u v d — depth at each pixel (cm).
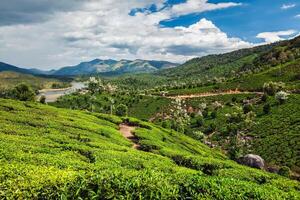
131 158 3334
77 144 3809
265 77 18725
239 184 1588
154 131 6738
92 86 16550
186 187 1448
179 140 6994
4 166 1669
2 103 6209
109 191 1330
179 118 11894
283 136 9306
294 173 6994
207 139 11319
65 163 2439
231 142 10106
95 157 3112
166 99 18488
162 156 4247
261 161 6575
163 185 1398
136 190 1355
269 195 1531
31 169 1638
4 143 2923
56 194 1351
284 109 11675
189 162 4247
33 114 5666
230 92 18075
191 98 17712
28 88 11256
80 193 1327
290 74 17788
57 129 4778
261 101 13562
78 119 6038
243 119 11762
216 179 1584
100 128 5519
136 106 18150
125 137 5947
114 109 15900
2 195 1343
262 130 10325
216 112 13838
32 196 1359
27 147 2981
